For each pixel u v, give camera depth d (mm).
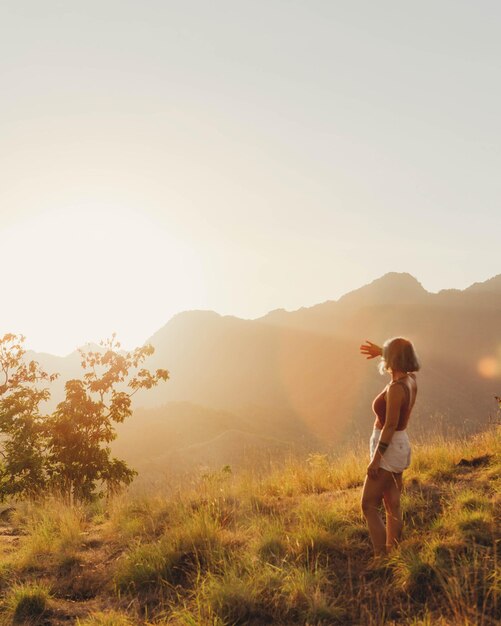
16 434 16656
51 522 8023
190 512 6988
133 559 5691
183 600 4859
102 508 9695
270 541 5500
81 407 16828
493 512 5445
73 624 4742
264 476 8750
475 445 8656
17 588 5328
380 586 4590
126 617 4652
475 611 3906
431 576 4441
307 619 4227
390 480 4945
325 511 6094
